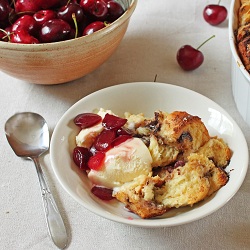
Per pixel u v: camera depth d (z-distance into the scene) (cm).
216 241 40
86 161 43
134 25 61
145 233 41
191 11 63
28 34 48
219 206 38
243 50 48
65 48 46
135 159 41
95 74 55
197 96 47
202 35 60
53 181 44
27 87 54
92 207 38
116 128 44
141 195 40
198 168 40
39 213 42
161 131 43
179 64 55
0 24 52
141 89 48
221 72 55
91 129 44
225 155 42
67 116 45
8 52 46
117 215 40
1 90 53
